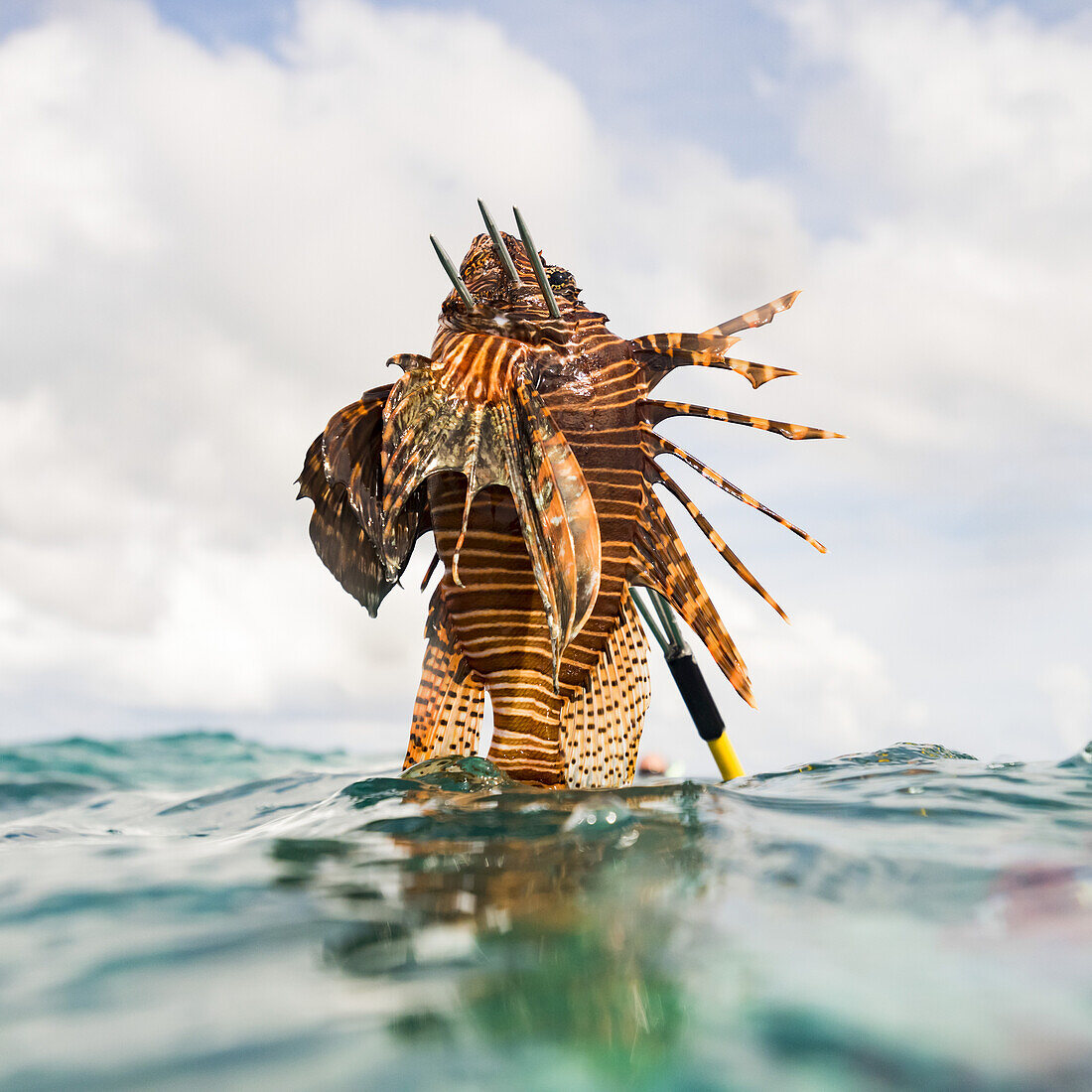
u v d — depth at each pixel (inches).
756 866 58.8
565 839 68.4
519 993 40.9
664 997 39.7
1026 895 51.3
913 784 88.2
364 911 53.3
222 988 42.9
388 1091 33.0
